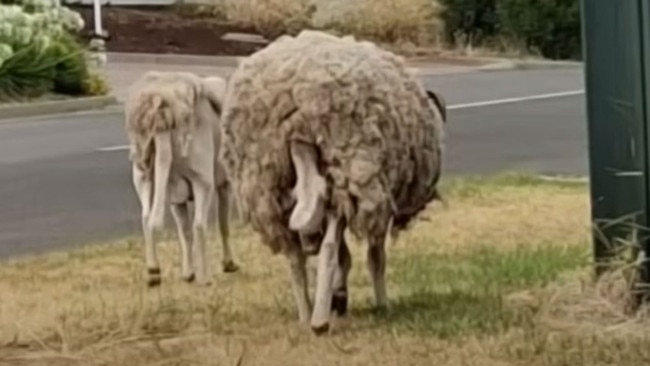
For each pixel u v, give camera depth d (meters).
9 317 5.25
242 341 4.75
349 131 4.54
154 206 5.59
